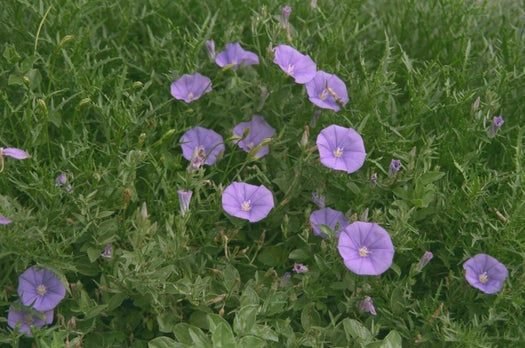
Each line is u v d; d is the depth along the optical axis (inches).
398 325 23.4
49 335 22.5
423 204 24.2
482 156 27.5
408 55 30.6
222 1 30.2
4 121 24.7
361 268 22.6
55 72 26.5
